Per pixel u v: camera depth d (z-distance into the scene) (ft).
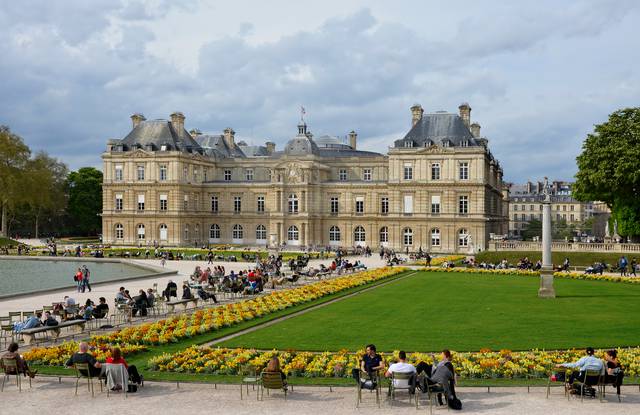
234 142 611.88
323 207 484.74
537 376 101.19
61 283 253.44
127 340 126.00
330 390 95.76
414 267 307.78
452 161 429.38
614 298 190.80
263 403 89.04
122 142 506.89
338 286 213.05
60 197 600.80
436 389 86.69
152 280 256.73
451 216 429.38
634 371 101.86
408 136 451.12
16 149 488.44
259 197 502.38
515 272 274.77
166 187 485.15
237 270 309.22
